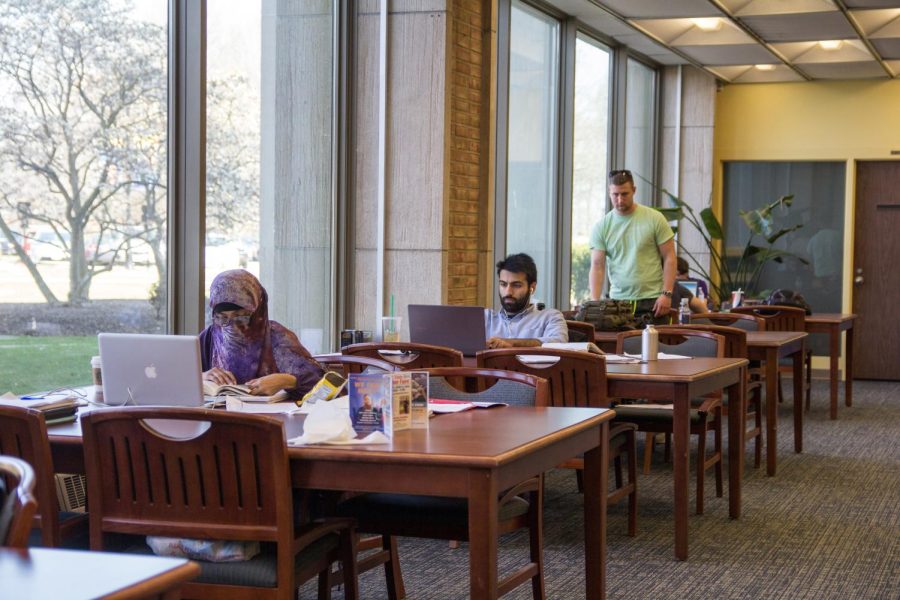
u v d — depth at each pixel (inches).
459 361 176.7
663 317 283.1
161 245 191.3
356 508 122.4
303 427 107.0
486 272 275.9
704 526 193.0
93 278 177.6
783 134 452.4
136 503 97.7
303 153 235.5
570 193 350.9
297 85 231.5
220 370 143.8
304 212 236.5
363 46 249.9
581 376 167.0
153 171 189.2
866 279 450.9
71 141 172.7
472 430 106.5
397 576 145.3
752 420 325.1
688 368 178.5
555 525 192.7
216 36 205.6
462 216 267.1
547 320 212.4
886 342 448.5
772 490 225.5
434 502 122.7
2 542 59.6
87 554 55.6
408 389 106.5
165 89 191.5
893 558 172.9
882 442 288.5
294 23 229.5
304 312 238.5
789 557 172.7
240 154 213.5
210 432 94.4
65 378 173.6
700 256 442.0
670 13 331.9
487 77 274.1
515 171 322.0
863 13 331.0
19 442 100.9
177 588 53.1
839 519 199.6
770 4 320.8
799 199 455.2
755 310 331.6
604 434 121.5
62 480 151.3
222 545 96.6
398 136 249.8
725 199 464.4
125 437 96.9
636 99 416.8
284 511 93.2
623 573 162.4
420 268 249.4
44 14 166.7
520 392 135.6
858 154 444.5
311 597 149.7
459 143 263.9
